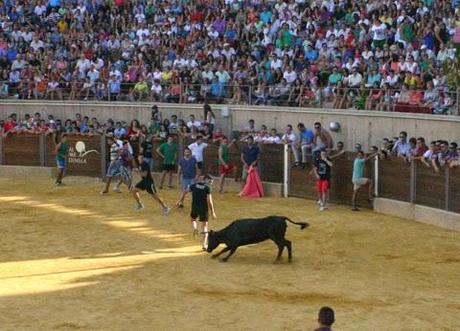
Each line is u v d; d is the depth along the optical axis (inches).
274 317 581.3
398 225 932.6
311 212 1015.0
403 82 1142.3
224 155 1168.2
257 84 1307.8
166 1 1588.3
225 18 1492.4
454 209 914.1
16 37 1568.7
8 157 1382.9
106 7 1621.6
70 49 1534.2
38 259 757.9
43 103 1445.6
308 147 1115.3
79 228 905.5
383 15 1307.8
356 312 594.9
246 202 1093.8
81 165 1311.5
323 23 1374.3
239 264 739.4
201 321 571.8
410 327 561.6
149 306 607.2
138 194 1079.6
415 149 991.0
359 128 1133.1
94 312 592.7
